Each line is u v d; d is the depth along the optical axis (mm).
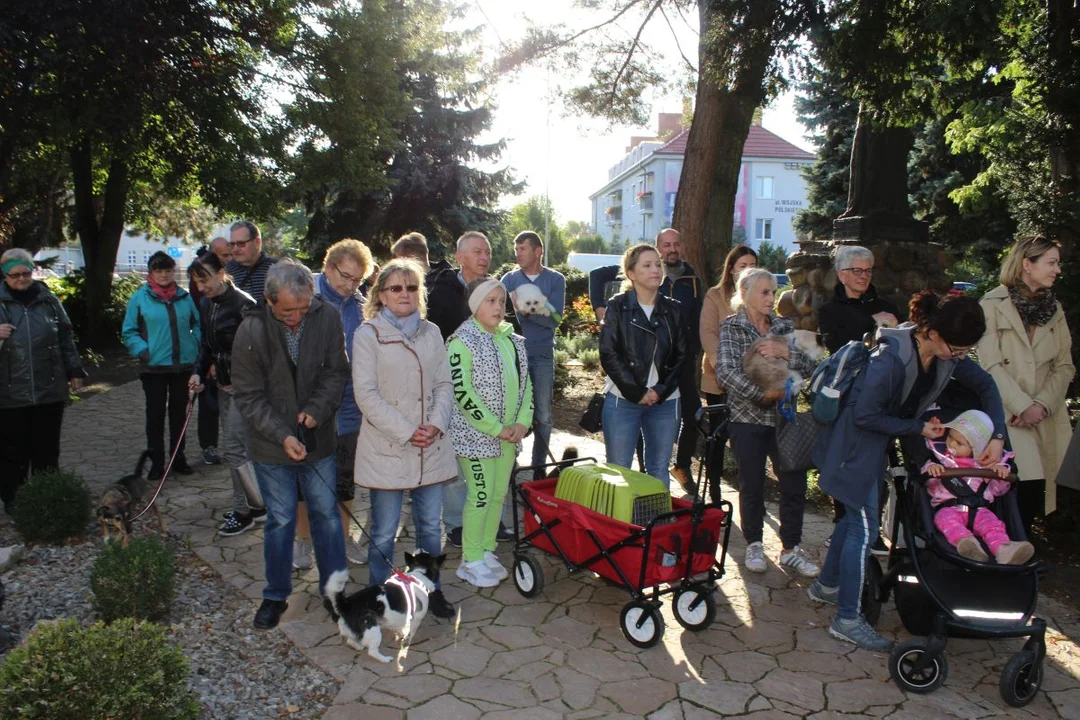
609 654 3852
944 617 3455
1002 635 3402
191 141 16547
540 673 3654
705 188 10977
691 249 11047
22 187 18969
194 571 4848
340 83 18125
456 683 3551
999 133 11867
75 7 11570
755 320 4777
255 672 3654
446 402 4094
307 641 3934
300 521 4820
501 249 34344
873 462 3842
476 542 4637
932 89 10453
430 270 5500
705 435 4641
